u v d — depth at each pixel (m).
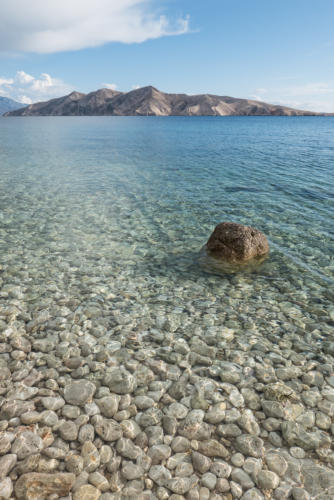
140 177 21.83
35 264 9.11
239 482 3.52
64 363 5.33
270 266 9.22
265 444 3.98
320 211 14.16
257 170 23.72
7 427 4.10
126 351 5.66
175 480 3.52
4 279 8.18
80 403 4.51
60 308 6.96
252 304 7.30
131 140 50.25
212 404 4.56
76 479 3.49
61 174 22.73
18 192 17.50
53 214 13.86
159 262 9.42
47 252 9.97
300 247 10.55
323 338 6.12
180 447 3.91
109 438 3.99
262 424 4.27
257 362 5.43
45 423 4.17
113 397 4.64
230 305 7.25
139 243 10.84
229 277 8.57
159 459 3.76
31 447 3.82
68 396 4.61
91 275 8.55
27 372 5.11
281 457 3.81
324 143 43.03
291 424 4.24
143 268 9.03
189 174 22.73
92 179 21.16
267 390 4.79
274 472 3.63
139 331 6.24
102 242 10.88
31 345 5.75
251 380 5.02
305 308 7.16
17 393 4.66
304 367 5.33
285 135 59.81
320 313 6.97
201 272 8.84
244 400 4.64
